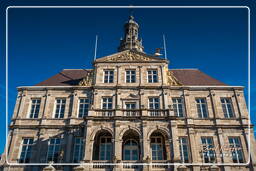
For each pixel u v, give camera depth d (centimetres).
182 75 3866
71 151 2891
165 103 3145
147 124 2759
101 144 2919
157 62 3534
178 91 3359
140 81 3372
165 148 2856
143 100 3192
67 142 2955
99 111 2891
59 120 3144
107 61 3562
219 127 3062
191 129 3023
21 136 3033
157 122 2773
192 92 3366
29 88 3416
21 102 3297
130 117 2789
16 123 3111
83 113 3203
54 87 3406
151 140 2948
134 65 3522
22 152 2950
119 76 3422
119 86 3291
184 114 3173
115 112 2853
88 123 2764
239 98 3306
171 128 2720
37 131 3066
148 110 2880
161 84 3331
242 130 3050
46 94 3362
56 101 3353
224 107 3281
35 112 3262
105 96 3250
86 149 2605
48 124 3100
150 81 3400
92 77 3491
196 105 3284
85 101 3306
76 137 3008
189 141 2945
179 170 2458
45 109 3225
